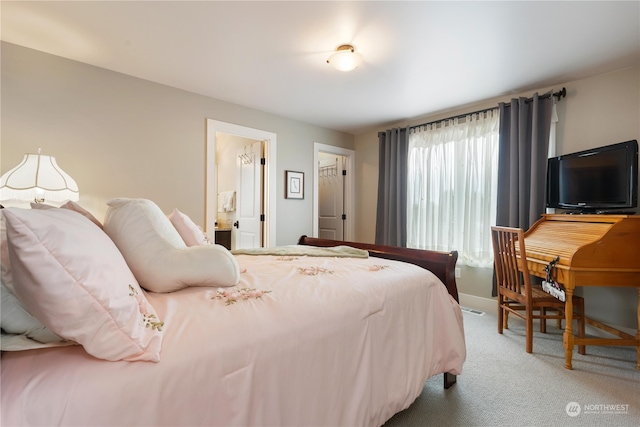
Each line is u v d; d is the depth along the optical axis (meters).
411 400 1.34
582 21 1.89
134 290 0.81
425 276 1.61
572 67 2.49
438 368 1.54
